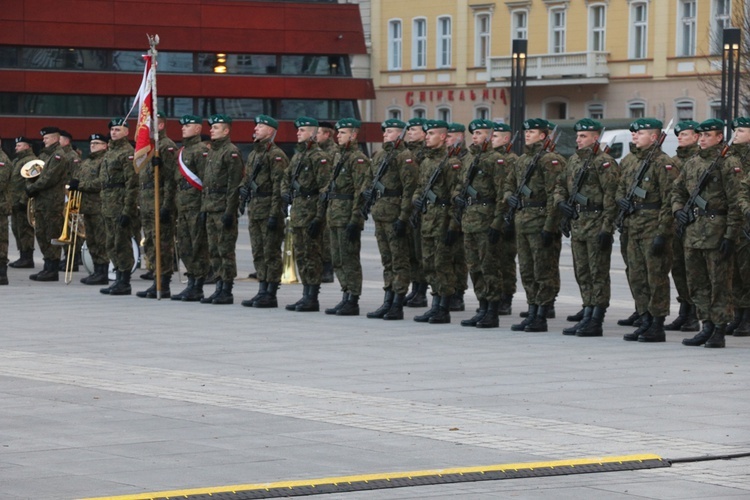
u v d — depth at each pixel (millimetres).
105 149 35469
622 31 87938
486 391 19438
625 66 87938
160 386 19797
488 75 93625
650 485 14227
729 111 53281
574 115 91312
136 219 35625
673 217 24344
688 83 84438
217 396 18984
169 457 15234
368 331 26203
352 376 20766
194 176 30953
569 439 16266
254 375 20844
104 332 25891
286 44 82938
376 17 100938
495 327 26891
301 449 15656
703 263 24031
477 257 26719
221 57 82125
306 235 29328
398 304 28172
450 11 96625
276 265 30219
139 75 80812
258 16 82312
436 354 23125
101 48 80000
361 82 84875
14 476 14312
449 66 96938
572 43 90312
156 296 32312
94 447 15727
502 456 15367
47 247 36844
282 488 13875
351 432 16594
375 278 39750
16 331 26016
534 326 26188
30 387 19688
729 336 25875
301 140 29234
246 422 17172
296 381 20281
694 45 84312
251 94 82500
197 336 25359
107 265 35812
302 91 83500
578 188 25312
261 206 29953
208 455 15328
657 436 16469
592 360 22469
